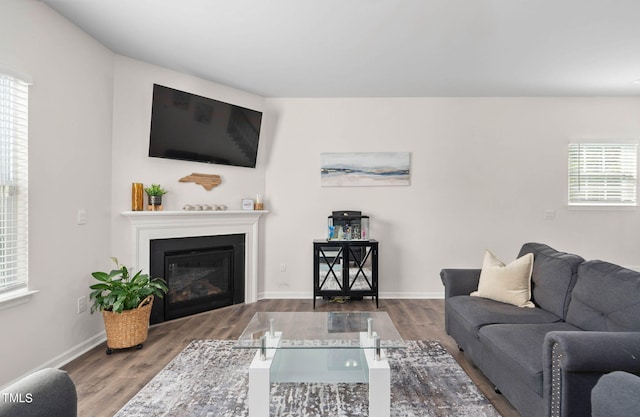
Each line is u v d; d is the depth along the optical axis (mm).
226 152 4027
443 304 4215
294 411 2008
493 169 4484
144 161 3461
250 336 2164
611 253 4488
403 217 4500
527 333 2029
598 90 4254
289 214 4508
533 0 2406
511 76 3803
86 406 2035
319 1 2436
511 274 2691
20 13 2268
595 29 2795
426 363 2602
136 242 3354
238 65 3523
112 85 3223
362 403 2092
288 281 4516
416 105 4492
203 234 3850
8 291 2244
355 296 4156
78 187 2805
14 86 2250
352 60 3400
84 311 2875
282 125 4504
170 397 2135
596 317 2035
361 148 4508
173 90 3473
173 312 3635
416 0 2414
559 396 1518
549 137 4477
